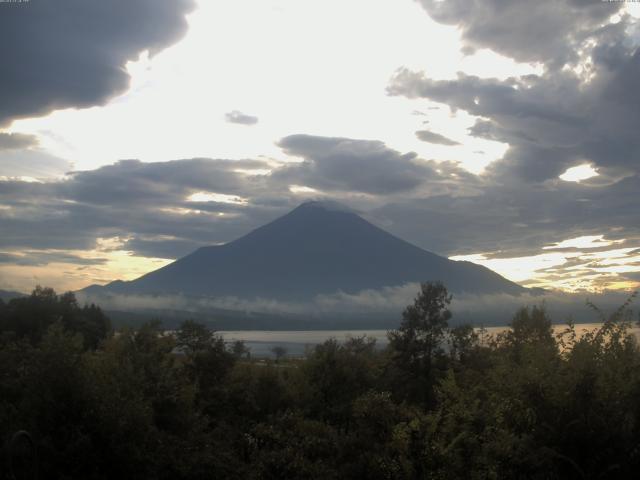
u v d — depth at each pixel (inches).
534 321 870.4
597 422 380.8
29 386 566.6
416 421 473.1
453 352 1461.6
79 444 517.0
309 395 1243.2
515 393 419.2
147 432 587.8
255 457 729.6
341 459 664.4
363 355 1445.6
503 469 395.9
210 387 1216.8
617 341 429.7
